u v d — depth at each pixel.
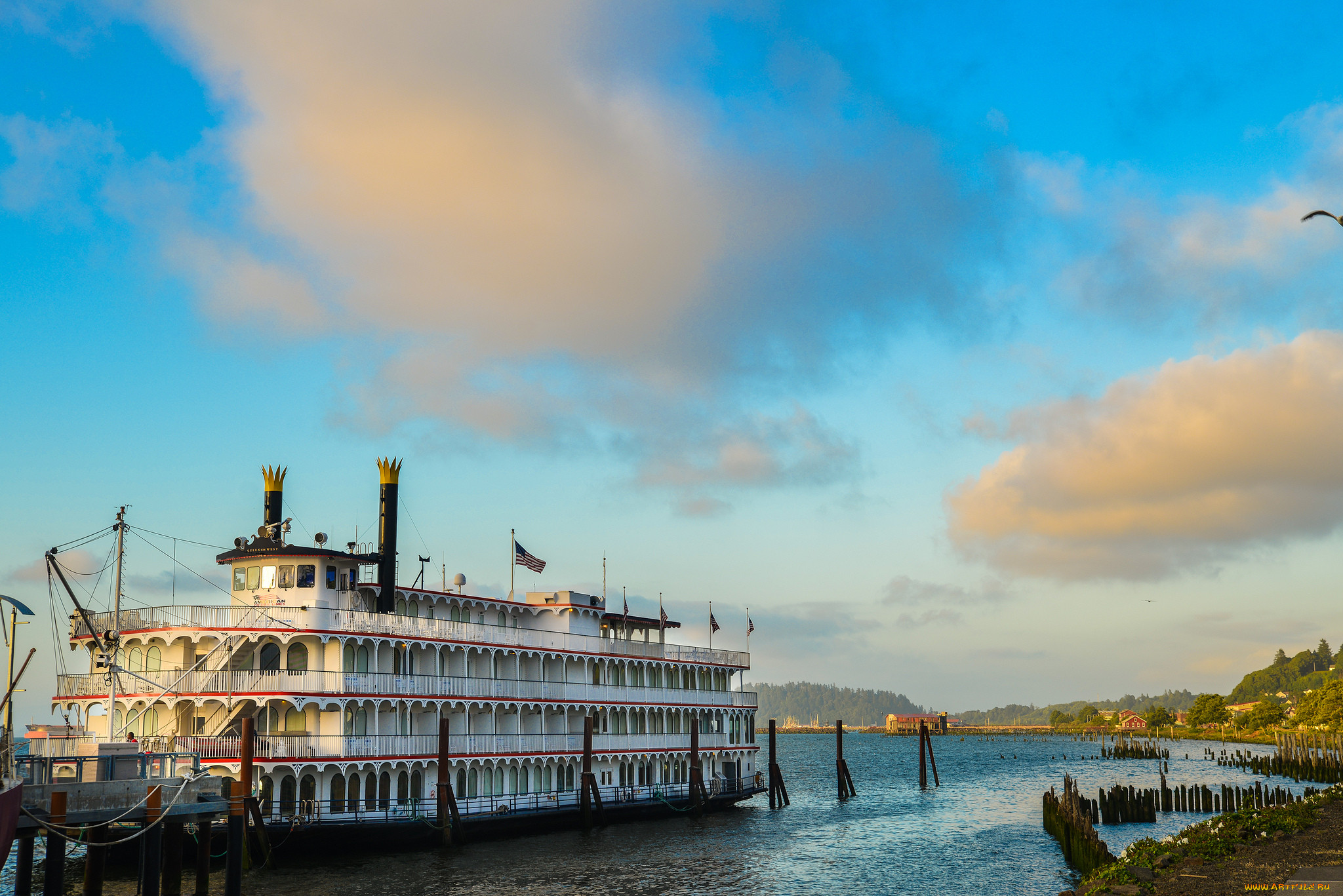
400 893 51.94
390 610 65.44
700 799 83.00
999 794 122.12
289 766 56.41
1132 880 41.47
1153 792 85.19
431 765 63.47
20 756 42.84
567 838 69.50
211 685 57.38
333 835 56.88
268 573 62.22
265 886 51.84
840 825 84.56
